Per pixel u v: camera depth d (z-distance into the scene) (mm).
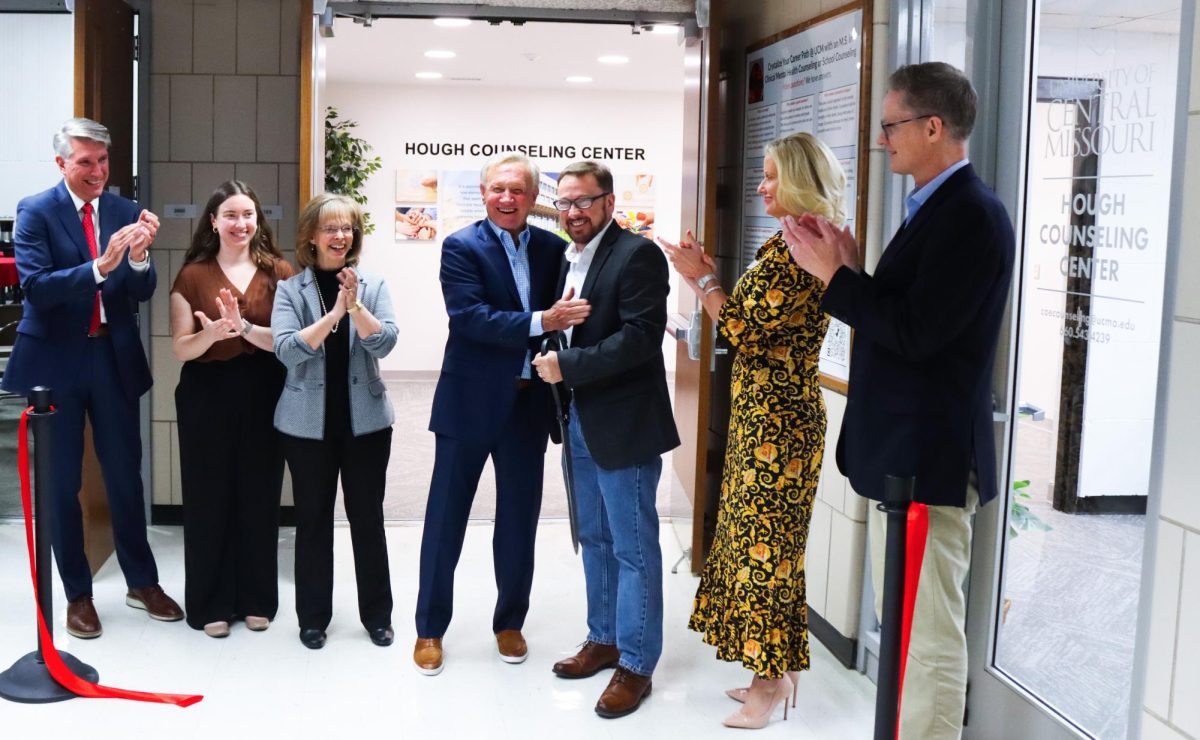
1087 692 2594
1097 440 2553
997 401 2885
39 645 3258
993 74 2896
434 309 10188
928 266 2314
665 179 10250
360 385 3602
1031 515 2795
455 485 3490
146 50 4891
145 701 3219
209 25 4910
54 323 3688
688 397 4641
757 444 2936
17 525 5129
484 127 10031
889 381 2432
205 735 3014
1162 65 2334
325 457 3600
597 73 8977
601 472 3195
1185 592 2014
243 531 3789
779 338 2895
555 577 4488
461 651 3672
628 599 3244
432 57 8195
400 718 3152
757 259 2932
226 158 4973
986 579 2914
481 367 3416
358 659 3590
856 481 2504
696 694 3369
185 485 3717
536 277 3500
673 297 10414
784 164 2797
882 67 3340
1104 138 2521
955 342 2379
